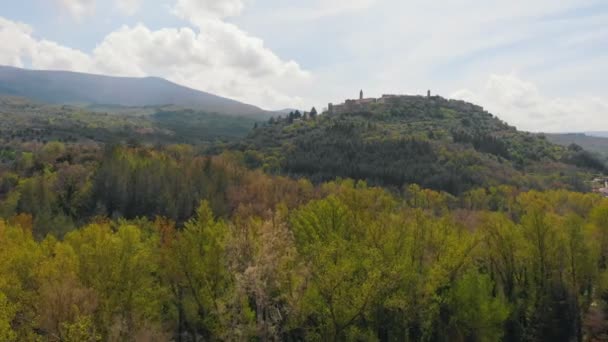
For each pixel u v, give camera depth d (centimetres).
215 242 4550
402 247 4953
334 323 4009
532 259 5481
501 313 4691
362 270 4269
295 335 4650
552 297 5172
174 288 4912
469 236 5294
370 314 4366
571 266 5444
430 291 4534
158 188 11075
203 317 4744
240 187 11506
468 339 4719
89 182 11344
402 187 15338
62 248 4738
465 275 4859
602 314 5538
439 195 12975
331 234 4766
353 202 6259
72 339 3122
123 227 5397
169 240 5153
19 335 3528
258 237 3812
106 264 4225
